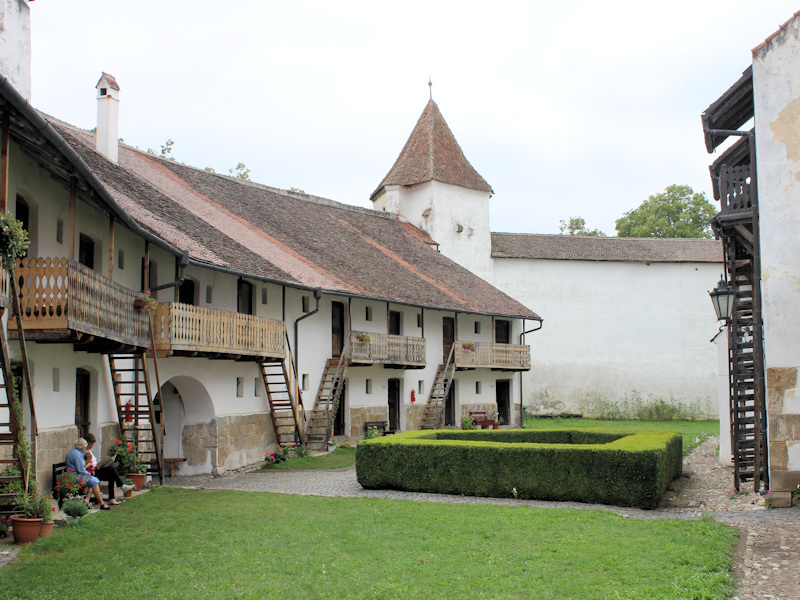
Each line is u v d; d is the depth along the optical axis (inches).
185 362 794.2
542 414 1774.1
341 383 1085.8
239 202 1240.2
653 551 421.1
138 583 363.9
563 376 1787.6
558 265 1809.8
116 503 579.2
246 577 378.9
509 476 646.5
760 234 590.2
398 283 1300.4
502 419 1583.4
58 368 577.0
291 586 365.4
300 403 1027.9
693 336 1787.6
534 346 1786.4
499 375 1556.3
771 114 589.6
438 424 1334.9
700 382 1777.8
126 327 608.7
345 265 1234.0
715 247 1830.7
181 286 818.8
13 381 433.1
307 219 1379.2
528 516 542.3
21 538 430.3
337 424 1152.8
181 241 786.8
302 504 598.5
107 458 652.1
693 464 899.4
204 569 392.8
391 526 507.5
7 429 493.0
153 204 885.2
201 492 668.7
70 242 531.2
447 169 1781.5
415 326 1336.1
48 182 572.1
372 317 1222.3
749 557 407.5
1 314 420.2
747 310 701.3
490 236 1849.2
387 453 697.6
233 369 892.6
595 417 1780.3
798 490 561.0
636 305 1802.4
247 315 847.7
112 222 601.3
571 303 1802.4
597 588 356.8
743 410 655.8
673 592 343.0
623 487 603.5
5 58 622.8
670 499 629.0
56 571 377.4
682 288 1798.7
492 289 1609.3
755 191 616.7
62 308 487.2
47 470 548.1
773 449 569.9
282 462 935.0
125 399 713.0
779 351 575.5
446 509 574.9
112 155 964.0
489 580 374.9
